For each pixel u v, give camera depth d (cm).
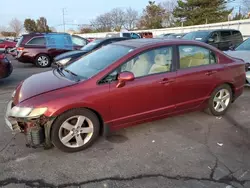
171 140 348
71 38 1202
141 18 6084
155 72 353
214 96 423
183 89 377
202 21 3956
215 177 264
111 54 361
